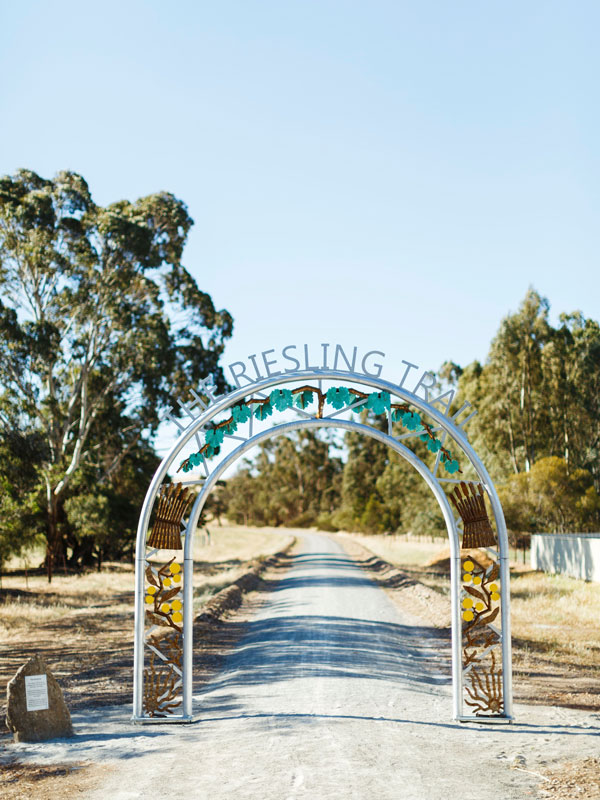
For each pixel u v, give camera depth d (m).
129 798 6.66
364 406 9.85
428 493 63.78
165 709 9.81
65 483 41.09
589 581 29.69
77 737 9.01
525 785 6.88
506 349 53.78
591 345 57.00
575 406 54.66
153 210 41.69
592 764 7.52
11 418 32.22
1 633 19.20
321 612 21.41
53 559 42.84
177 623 9.91
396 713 9.95
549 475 43.91
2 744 8.77
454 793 6.63
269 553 57.78
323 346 9.79
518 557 42.56
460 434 9.60
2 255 37.59
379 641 16.45
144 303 41.22
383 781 6.95
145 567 9.88
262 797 6.54
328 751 7.95
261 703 10.58
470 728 9.16
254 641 16.88
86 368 41.09
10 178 39.12
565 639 16.73
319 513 132.00
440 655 15.12
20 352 35.66
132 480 48.38
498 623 18.88
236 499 142.62
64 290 38.88
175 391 43.31
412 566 42.81
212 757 7.89
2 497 30.38
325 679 12.12
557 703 10.64
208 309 44.94
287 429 9.83
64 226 38.59
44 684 9.03
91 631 19.72
